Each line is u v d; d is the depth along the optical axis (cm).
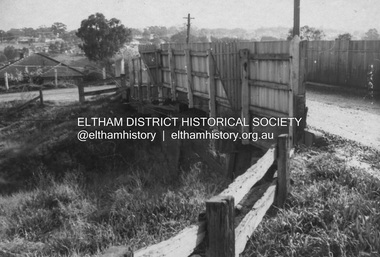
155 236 618
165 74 1430
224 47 894
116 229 668
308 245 428
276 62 736
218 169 929
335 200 494
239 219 524
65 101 2180
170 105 1319
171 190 795
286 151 525
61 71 3281
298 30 1407
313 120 977
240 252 384
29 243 703
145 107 1527
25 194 1098
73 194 931
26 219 811
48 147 1508
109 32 3594
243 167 866
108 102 1981
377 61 1388
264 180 651
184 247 289
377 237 414
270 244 442
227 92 880
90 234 667
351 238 425
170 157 1187
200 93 1092
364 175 566
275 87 739
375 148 706
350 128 872
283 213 495
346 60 1534
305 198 521
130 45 4088
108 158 1424
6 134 1781
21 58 3788
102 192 952
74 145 1496
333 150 702
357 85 1483
